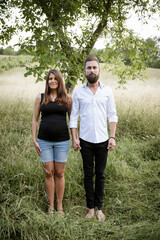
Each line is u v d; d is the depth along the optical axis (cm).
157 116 503
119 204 246
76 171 289
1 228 187
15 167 264
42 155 217
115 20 518
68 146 223
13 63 1828
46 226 196
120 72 596
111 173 298
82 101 216
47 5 378
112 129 225
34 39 322
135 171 308
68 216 218
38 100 223
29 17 358
